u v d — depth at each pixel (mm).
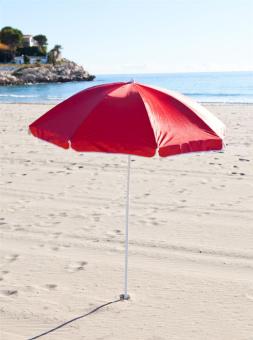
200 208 7863
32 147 14180
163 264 5648
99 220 7316
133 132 3594
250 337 4113
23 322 4348
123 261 5746
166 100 3994
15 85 108938
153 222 7184
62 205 8148
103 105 3789
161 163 11578
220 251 6023
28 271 5461
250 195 8617
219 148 3809
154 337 4109
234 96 49375
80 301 4738
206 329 4238
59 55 138750
